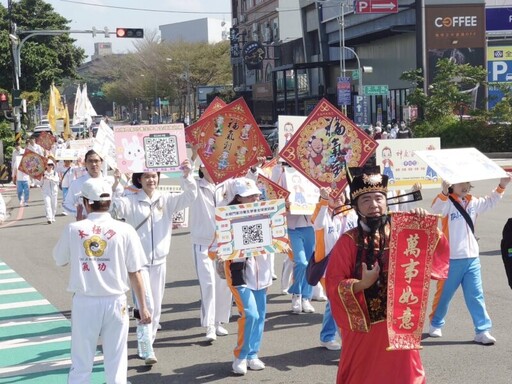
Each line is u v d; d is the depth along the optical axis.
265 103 71.00
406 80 44.47
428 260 4.65
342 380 4.85
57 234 18.34
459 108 39.56
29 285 12.20
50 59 55.12
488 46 45.78
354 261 4.77
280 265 13.22
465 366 7.21
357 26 53.41
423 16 44.34
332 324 8.03
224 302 8.78
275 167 10.17
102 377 7.41
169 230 8.07
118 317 5.95
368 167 4.92
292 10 69.06
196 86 89.50
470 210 7.98
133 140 7.98
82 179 9.88
